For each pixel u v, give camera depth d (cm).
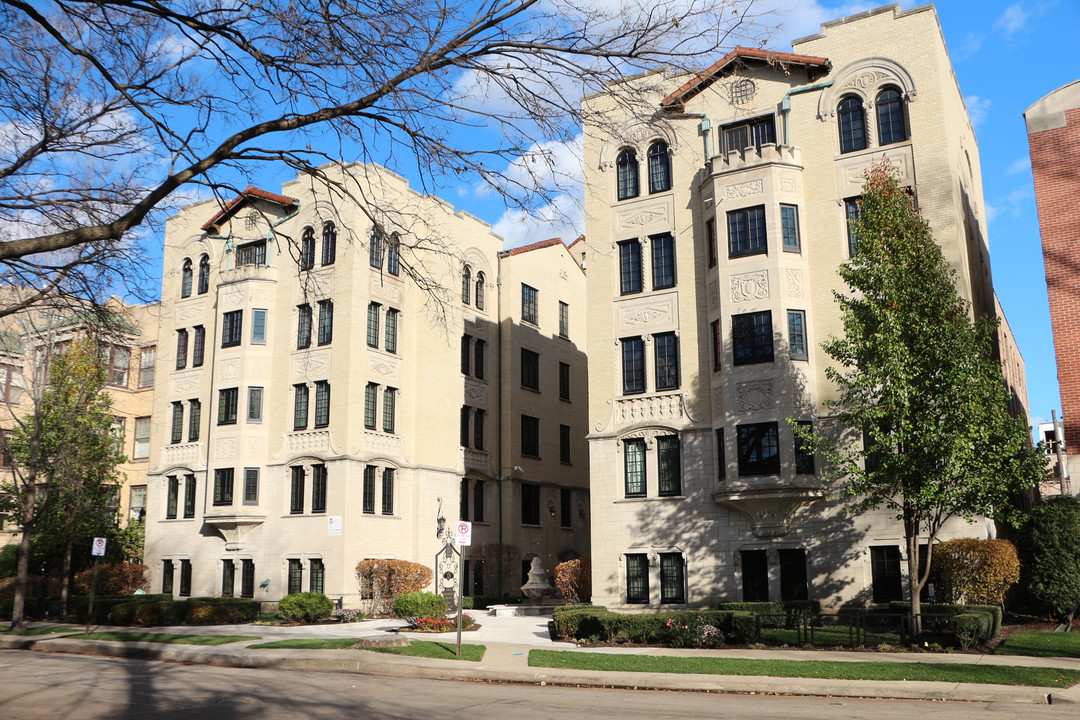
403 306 3806
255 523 3594
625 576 2977
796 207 2867
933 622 2005
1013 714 1202
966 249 2877
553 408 4606
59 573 3806
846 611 2584
